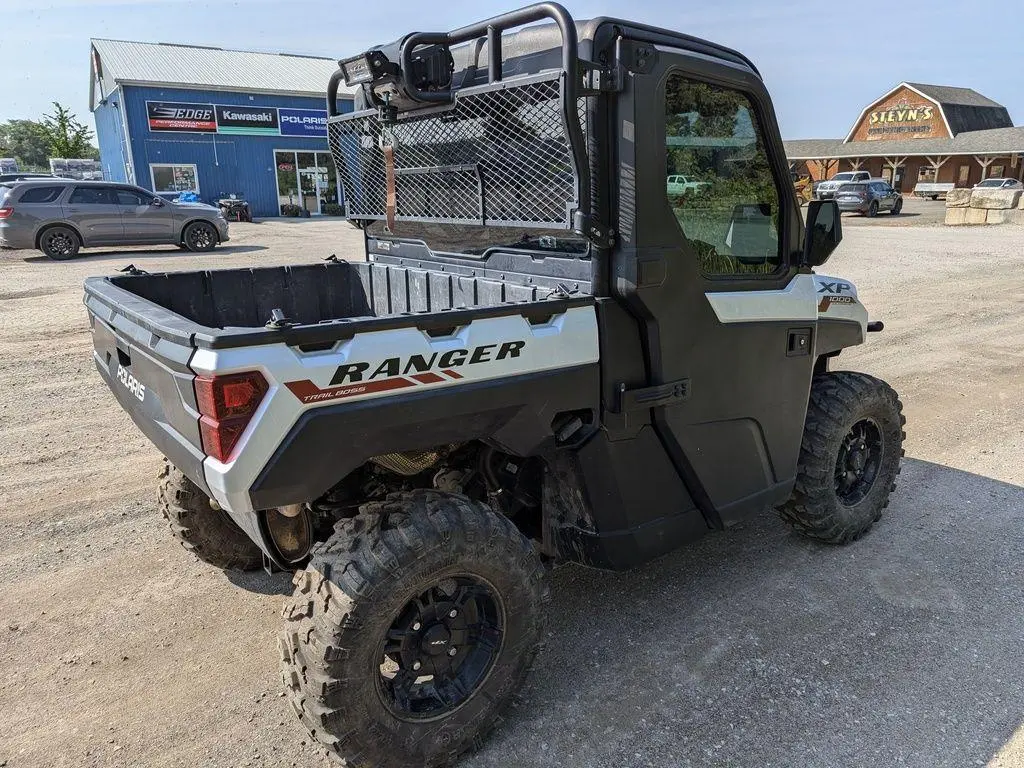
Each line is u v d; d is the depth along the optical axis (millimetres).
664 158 2518
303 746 2549
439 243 3270
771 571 3652
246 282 3598
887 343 8336
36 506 4234
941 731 2596
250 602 3391
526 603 2484
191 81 28422
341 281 3893
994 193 23438
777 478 3344
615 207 2484
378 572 2150
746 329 2961
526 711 2697
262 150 30156
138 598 3400
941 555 3811
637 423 2719
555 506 2883
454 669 2467
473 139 2811
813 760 2471
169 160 28516
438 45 2670
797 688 2816
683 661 2977
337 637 2113
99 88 33812
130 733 2596
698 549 3867
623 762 2469
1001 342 8367
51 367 6969
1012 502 4414
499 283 2939
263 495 2010
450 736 2398
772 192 3051
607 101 2420
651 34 2521
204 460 2018
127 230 15523
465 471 2908
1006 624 3225
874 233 21344
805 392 3361
